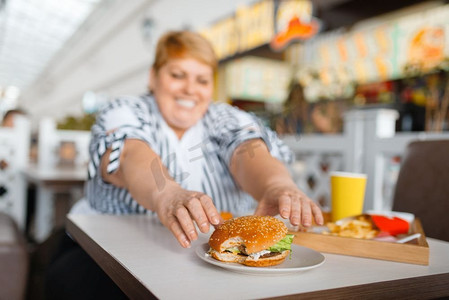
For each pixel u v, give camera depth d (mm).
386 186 2426
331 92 3859
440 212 1229
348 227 893
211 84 1341
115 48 9664
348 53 5664
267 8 5117
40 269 1776
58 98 17297
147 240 831
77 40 10156
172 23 7172
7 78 16703
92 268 1048
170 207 764
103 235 866
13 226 2262
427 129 2719
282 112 3605
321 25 4410
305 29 4531
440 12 4402
